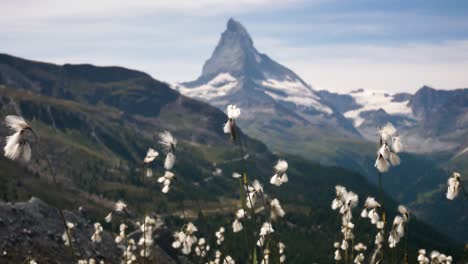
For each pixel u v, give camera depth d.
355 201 11.94
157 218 15.54
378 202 11.64
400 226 10.27
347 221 11.95
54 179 7.21
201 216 12.33
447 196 9.75
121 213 15.18
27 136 7.13
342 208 12.16
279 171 10.62
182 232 11.92
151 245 15.41
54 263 41.31
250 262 9.33
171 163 9.32
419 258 13.60
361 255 11.11
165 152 9.44
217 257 13.14
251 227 9.38
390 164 8.69
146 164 10.72
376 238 10.91
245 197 9.31
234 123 9.16
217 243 13.25
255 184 10.95
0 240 40.44
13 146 6.98
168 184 11.32
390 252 10.30
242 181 9.25
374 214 11.35
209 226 12.52
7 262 36.91
